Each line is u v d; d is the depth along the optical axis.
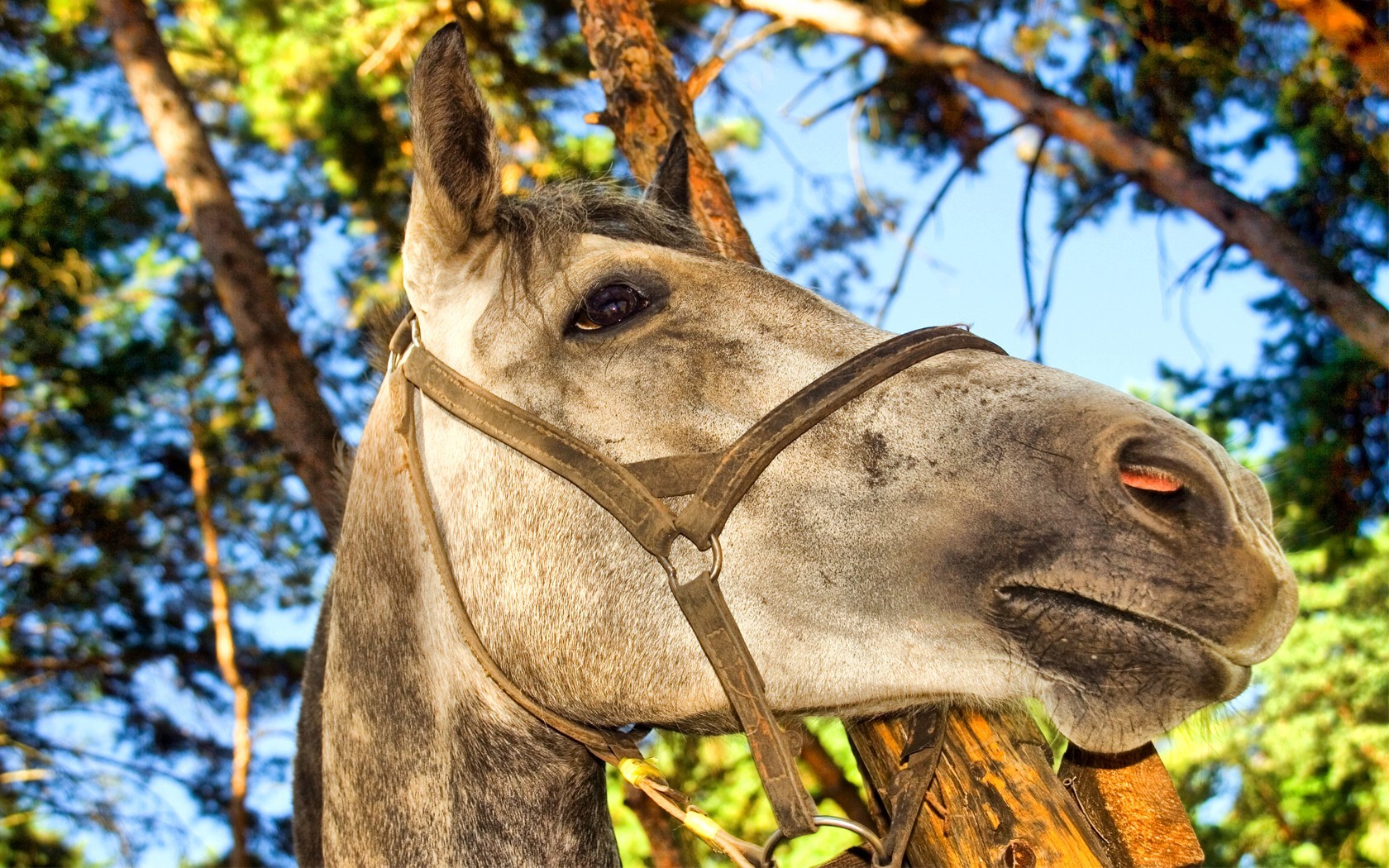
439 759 1.98
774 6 7.15
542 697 1.88
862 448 1.71
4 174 10.28
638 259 1.92
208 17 9.06
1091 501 1.53
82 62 10.09
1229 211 6.88
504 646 1.87
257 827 11.59
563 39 8.23
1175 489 1.52
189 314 11.57
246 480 11.77
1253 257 7.13
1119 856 1.84
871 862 1.87
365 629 2.09
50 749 11.74
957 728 1.87
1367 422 7.18
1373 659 13.75
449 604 1.94
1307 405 7.43
